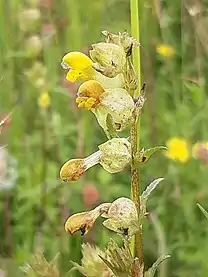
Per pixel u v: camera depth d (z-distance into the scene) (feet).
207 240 0.79
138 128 0.45
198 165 0.89
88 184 0.81
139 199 0.44
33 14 0.99
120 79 0.44
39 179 0.86
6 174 0.81
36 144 0.90
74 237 0.75
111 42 0.44
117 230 0.44
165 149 0.44
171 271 0.76
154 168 0.89
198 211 0.85
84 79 0.45
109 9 1.04
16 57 0.98
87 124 0.85
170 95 1.01
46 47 0.99
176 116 0.95
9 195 0.84
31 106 0.94
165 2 1.09
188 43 1.02
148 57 0.99
